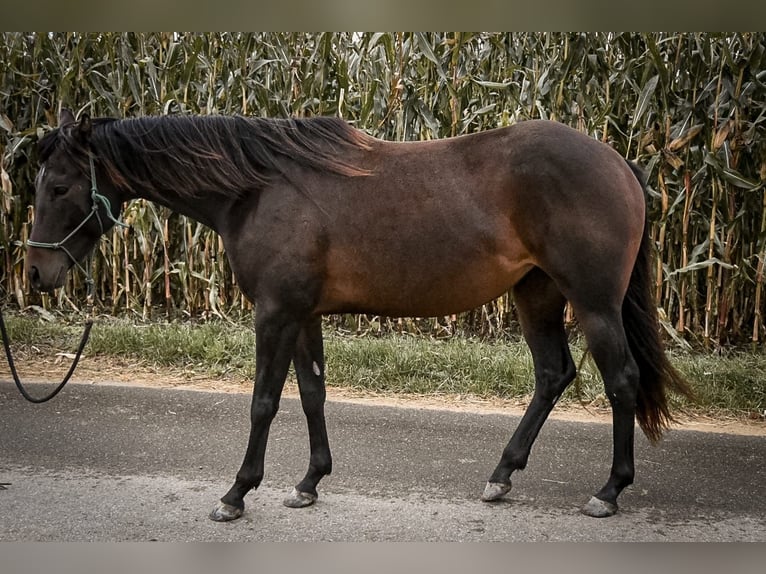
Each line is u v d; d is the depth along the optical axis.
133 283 6.88
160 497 3.23
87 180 3.13
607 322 2.91
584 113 5.95
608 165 2.94
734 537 2.88
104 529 2.91
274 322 3.03
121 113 6.50
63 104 6.58
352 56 6.31
